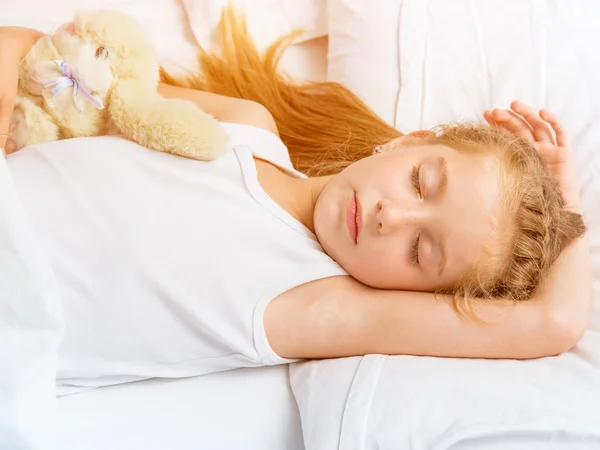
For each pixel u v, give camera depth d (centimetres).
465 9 132
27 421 70
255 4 140
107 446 84
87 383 91
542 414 76
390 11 131
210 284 91
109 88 94
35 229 88
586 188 114
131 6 137
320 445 77
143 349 90
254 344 91
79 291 88
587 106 123
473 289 93
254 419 89
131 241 89
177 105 97
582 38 130
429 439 75
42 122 96
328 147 131
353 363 88
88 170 92
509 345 89
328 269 96
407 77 130
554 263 96
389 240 93
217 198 97
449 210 93
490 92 128
